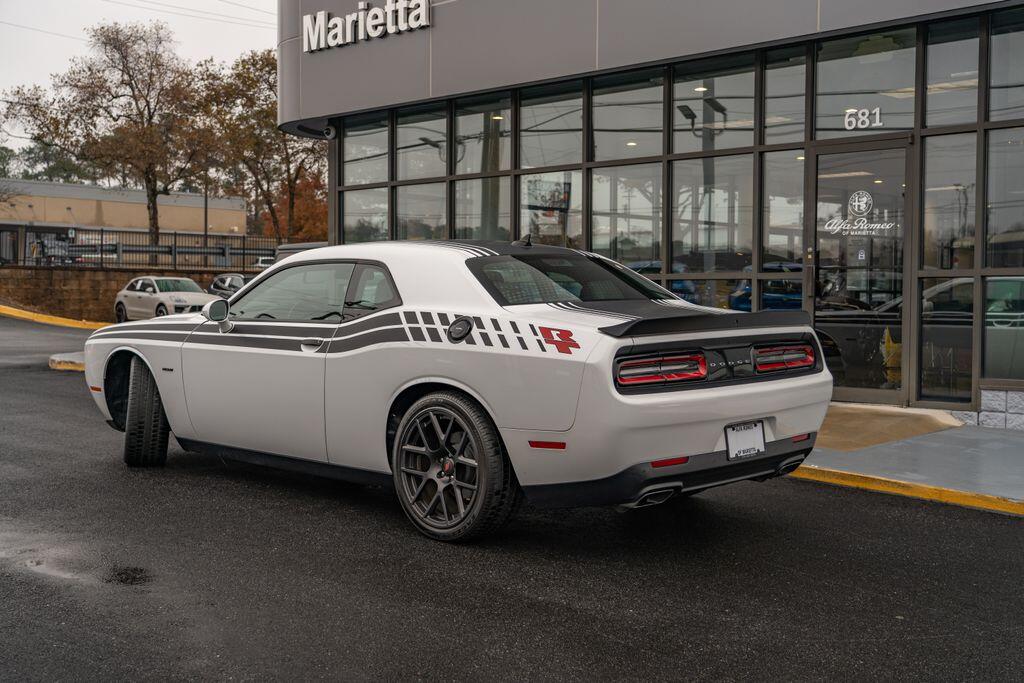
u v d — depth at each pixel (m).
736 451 4.47
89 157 40.06
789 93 9.62
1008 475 6.32
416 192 12.82
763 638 3.58
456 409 4.62
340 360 5.14
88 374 6.69
